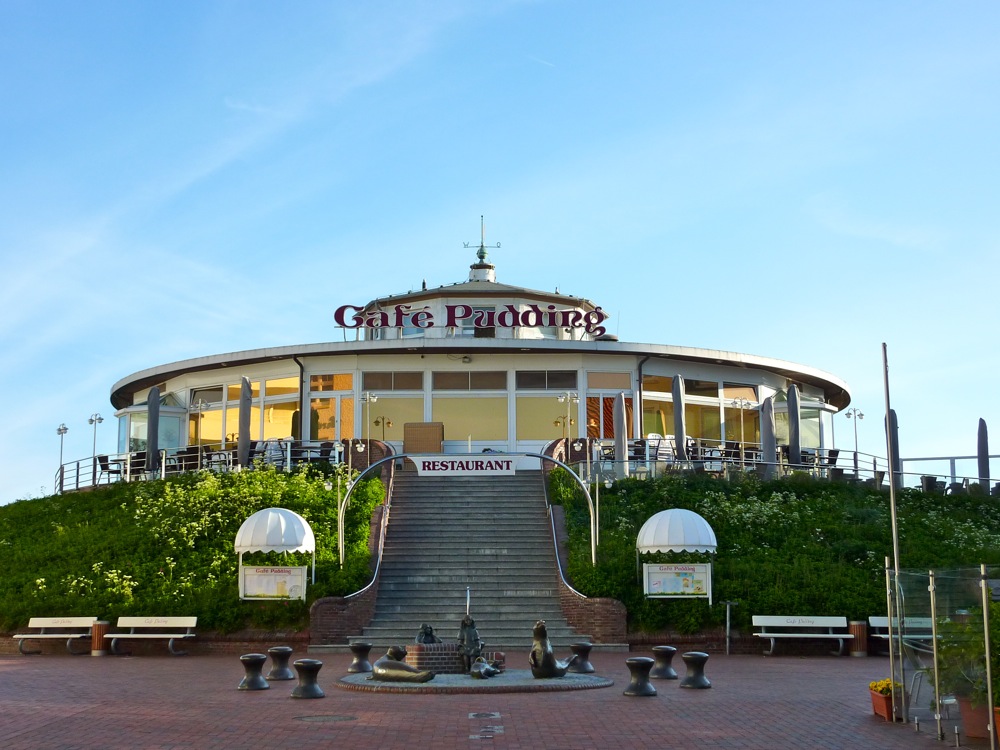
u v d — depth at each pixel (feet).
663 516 89.61
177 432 155.33
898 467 137.08
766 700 57.93
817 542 103.60
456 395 144.15
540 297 160.15
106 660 82.38
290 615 87.61
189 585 92.22
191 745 44.55
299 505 107.55
